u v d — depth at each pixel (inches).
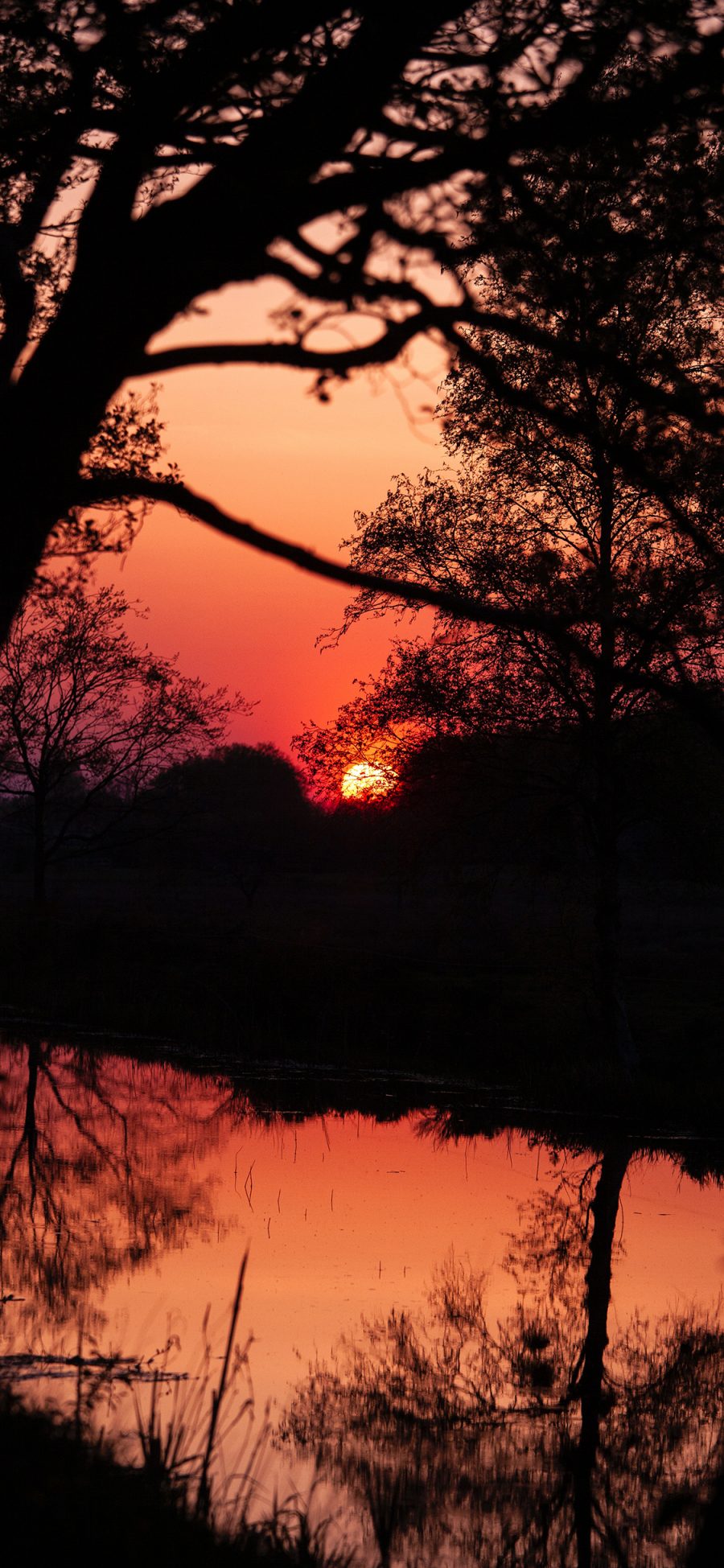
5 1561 209.9
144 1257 502.3
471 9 283.9
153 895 2559.1
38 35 287.9
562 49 284.4
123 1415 325.7
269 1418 361.4
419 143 273.6
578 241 295.4
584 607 332.2
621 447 275.1
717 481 310.0
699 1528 318.0
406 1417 370.3
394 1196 646.5
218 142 268.4
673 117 289.1
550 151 304.5
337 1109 882.1
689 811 966.4
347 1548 290.2
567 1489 342.0
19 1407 300.0
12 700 1508.4
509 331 257.0
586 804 956.0
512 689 936.9
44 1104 853.2
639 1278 529.3
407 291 250.7
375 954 1318.9
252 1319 437.1
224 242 258.5
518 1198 659.4
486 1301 486.0
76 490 255.9
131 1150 717.9
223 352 248.8
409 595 246.4
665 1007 1155.3
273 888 2952.8
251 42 275.7
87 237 263.7
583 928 1178.6
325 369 248.1
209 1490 250.8
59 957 1386.6
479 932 1374.3
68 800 1688.0
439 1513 321.4
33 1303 439.8
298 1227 568.7
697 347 473.4
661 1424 386.9
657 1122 867.4
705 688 738.2
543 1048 1077.1
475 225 287.0
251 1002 1214.9
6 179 314.3
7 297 299.0
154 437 311.6
